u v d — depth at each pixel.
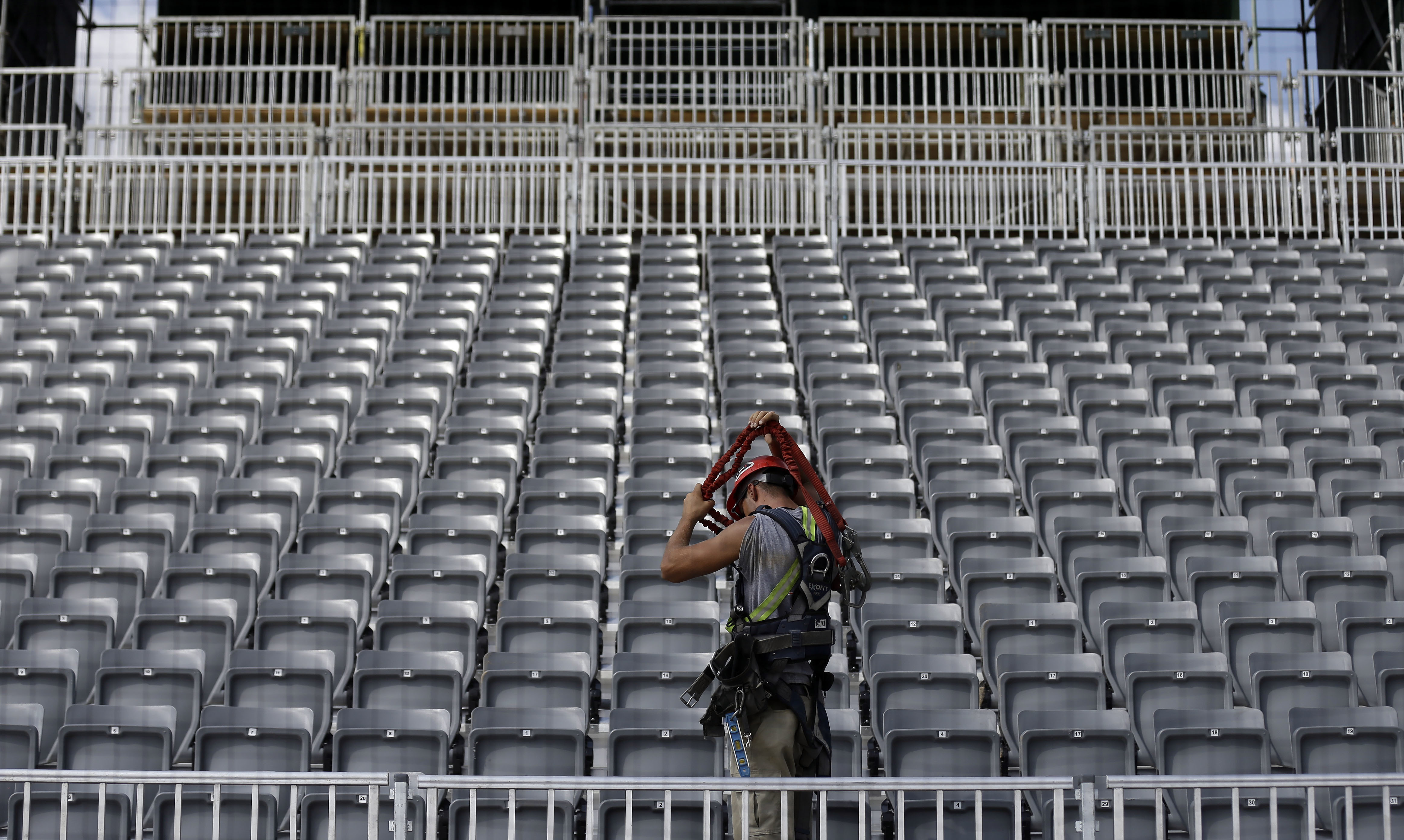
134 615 22.08
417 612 21.06
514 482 26.75
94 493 25.27
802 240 40.97
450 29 61.38
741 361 32.69
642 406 30.23
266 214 44.56
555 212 44.56
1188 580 22.56
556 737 17.28
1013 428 28.56
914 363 31.39
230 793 16.66
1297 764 17.06
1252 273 37.53
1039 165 41.34
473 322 35.44
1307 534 23.39
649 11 62.72
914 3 64.06
